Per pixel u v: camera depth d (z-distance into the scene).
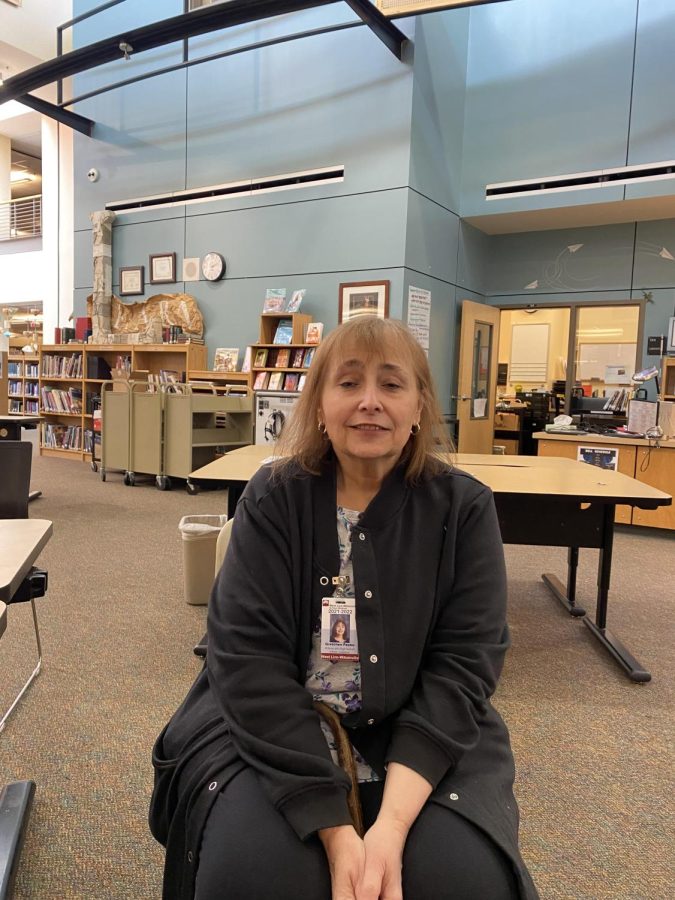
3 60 9.39
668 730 2.04
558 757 1.87
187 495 5.90
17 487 2.17
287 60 6.71
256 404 6.47
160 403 6.02
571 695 2.28
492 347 7.59
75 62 6.36
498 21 6.61
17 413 11.34
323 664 1.02
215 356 7.47
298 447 1.10
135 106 7.93
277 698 0.91
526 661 2.56
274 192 6.92
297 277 6.83
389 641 1.00
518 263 7.57
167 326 7.60
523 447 9.27
